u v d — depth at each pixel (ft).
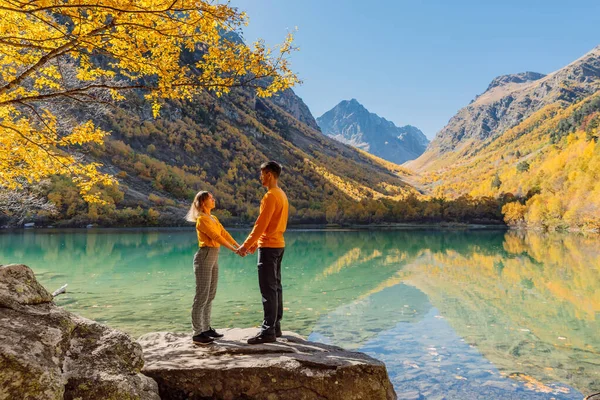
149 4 12.92
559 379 17.29
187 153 428.15
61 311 9.84
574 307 33.37
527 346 22.24
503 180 491.72
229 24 14.05
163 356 11.93
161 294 37.32
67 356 8.96
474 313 30.91
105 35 13.99
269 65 15.97
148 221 209.56
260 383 10.96
